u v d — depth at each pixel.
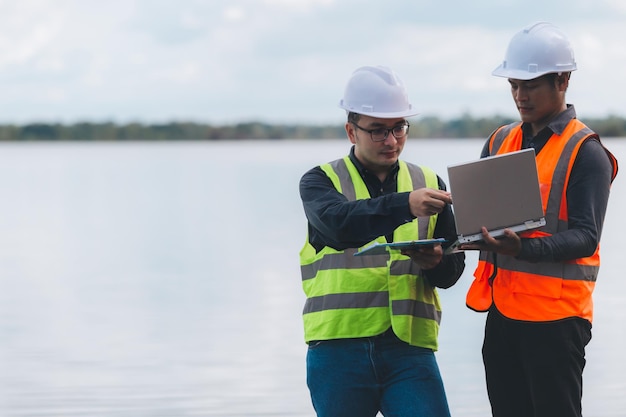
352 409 4.72
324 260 4.82
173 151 122.56
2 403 7.81
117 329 10.78
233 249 18.31
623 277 13.68
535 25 4.94
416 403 4.67
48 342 10.14
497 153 5.14
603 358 8.93
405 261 4.78
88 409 7.65
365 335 4.72
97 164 71.00
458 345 9.47
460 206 4.50
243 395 7.97
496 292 4.97
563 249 4.66
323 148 121.00
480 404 7.56
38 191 38.19
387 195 4.52
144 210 28.36
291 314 11.46
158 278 14.74
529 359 4.86
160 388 8.21
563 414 4.83
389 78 4.76
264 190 36.97
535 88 4.86
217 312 11.67
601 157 4.78
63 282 14.56
